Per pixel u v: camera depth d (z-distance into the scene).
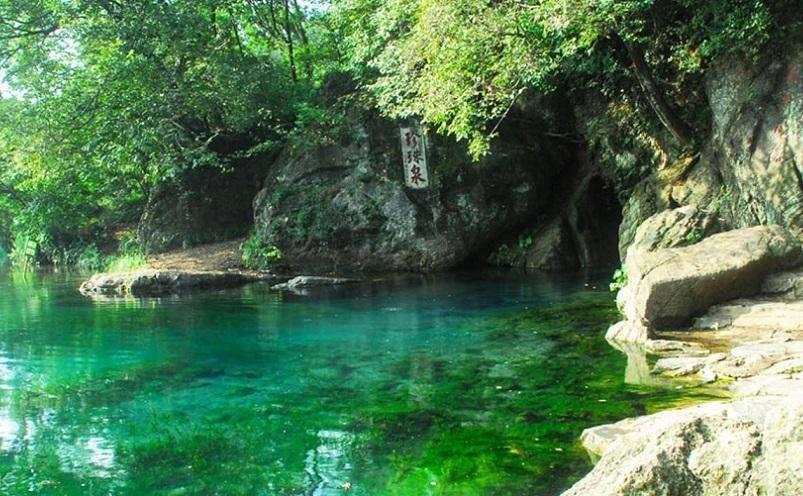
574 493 3.07
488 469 4.13
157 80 15.69
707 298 7.84
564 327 8.46
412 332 8.64
